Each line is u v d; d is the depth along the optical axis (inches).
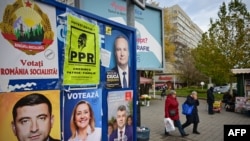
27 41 113.3
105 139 161.8
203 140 396.5
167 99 421.4
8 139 105.0
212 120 602.5
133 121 191.0
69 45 133.3
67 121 132.9
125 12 253.9
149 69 307.3
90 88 148.6
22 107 110.6
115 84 171.5
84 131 144.3
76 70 138.5
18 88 109.2
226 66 1141.1
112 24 166.6
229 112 761.6
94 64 151.4
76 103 138.8
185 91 1892.2
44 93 119.9
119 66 175.6
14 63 108.1
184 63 2370.8
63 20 130.2
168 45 1434.5
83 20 142.9
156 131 464.8
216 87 1747.0
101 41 158.2
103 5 231.5
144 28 304.3
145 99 984.3
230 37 1135.6
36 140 115.9
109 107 165.8
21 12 111.2
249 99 710.5
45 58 120.9
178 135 429.4
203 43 1259.2
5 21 105.4
